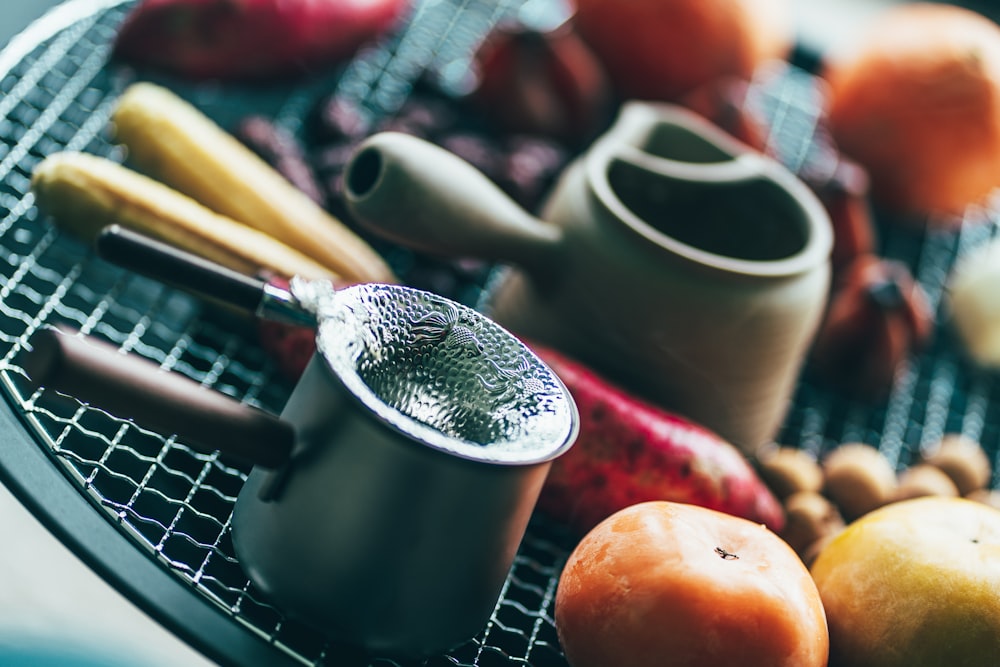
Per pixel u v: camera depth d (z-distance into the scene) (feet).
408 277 2.38
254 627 1.86
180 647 1.92
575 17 2.73
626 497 2.08
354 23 2.58
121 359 1.71
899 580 1.90
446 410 1.88
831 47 3.31
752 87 2.97
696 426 2.15
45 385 1.68
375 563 1.81
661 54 2.67
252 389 2.21
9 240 2.27
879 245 2.84
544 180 2.50
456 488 1.79
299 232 2.25
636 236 2.13
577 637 1.86
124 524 1.89
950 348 2.70
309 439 1.80
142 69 2.48
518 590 2.12
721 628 1.79
